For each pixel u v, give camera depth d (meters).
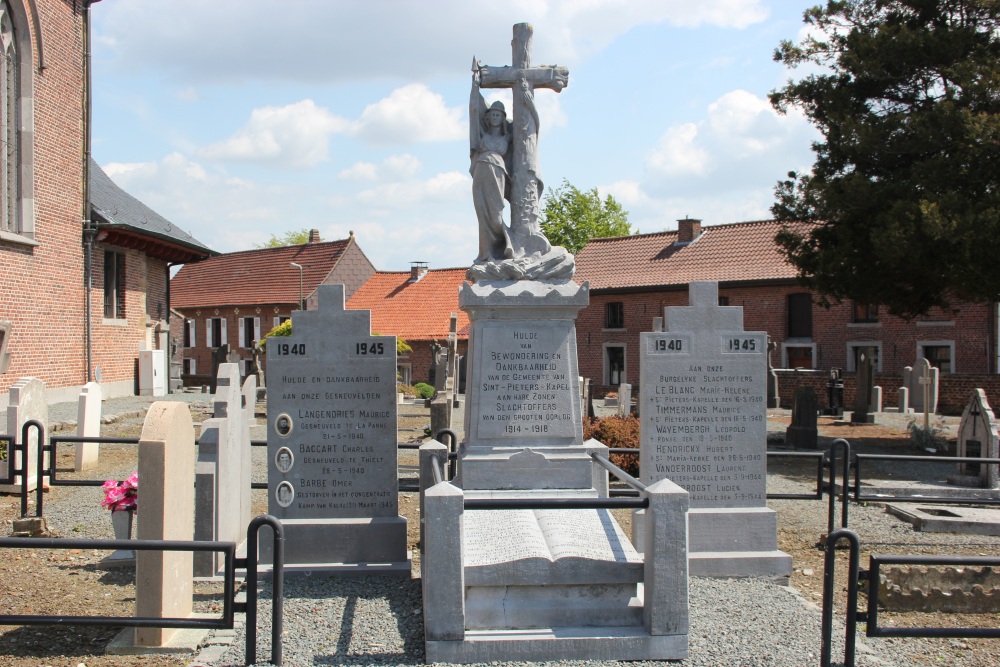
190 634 6.23
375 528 8.12
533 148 8.86
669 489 5.90
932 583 7.88
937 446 18.52
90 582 7.85
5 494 12.17
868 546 9.93
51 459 10.41
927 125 16.59
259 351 33.41
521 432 8.27
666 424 8.57
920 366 28.22
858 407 24.41
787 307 36.44
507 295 8.18
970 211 15.36
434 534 5.79
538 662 5.81
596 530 6.94
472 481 8.11
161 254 31.02
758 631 6.52
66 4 24.88
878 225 16.83
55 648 6.09
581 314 43.66
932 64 17.66
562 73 8.91
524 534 6.64
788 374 32.56
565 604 6.13
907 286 18.89
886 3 18.72
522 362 8.30
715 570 8.17
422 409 27.31
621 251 44.53
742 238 40.59
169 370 32.62
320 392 8.37
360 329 8.39
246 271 60.22
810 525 11.00
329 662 5.76
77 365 25.47
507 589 6.14
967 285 16.34
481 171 8.65
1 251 21.92
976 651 6.47
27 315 23.03
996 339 30.66
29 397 12.62
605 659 5.87
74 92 25.36
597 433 14.77
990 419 13.62
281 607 5.65
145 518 5.85
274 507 8.31
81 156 25.70
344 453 8.37
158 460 5.84
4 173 22.45
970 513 11.21
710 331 8.61
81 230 25.75
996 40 17.44
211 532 7.88
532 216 8.77
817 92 19.11
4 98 22.41
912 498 10.03
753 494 8.58
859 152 17.47
